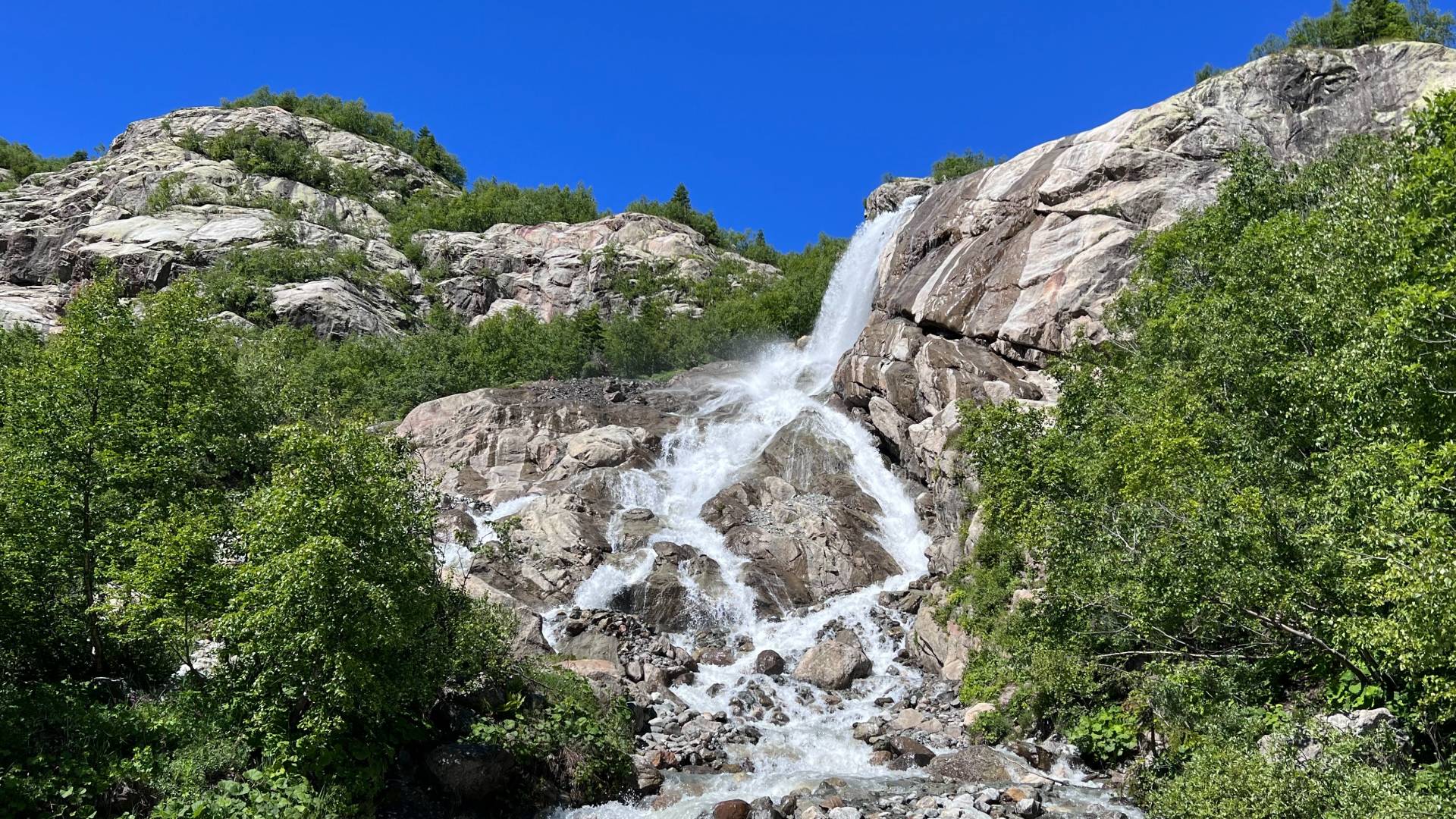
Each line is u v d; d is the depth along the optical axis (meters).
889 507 29.11
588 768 14.70
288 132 101.44
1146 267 24.03
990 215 36.47
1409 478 10.39
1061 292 30.36
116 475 14.47
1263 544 11.76
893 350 34.16
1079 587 14.59
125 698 14.00
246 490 16.44
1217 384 15.73
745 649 22.47
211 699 13.27
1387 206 13.51
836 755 16.53
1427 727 11.06
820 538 26.23
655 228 80.25
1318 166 22.09
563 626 21.70
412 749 14.16
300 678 12.47
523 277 72.00
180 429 16.11
